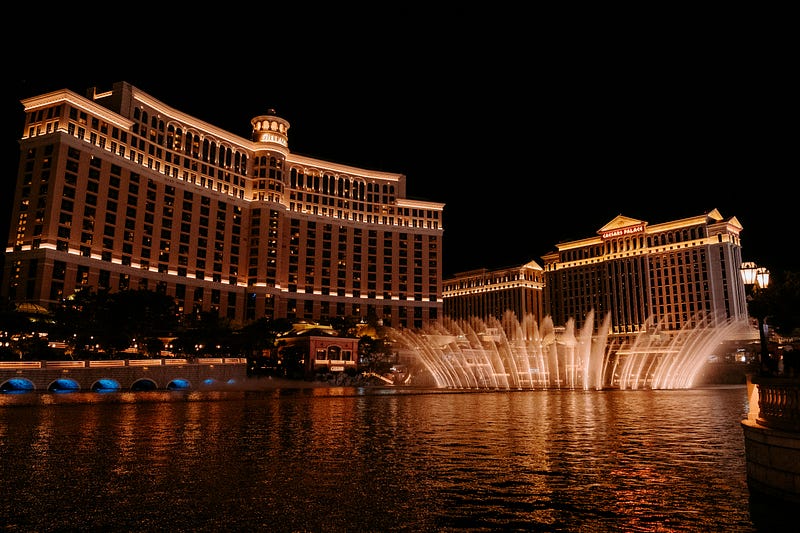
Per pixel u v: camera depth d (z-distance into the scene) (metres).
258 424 29.50
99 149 130.75
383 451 19.64
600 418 32.47
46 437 23.83
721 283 173.12
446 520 10.95
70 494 13.05
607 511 11.64
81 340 92.19
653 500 12.52
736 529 10.32
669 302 184.00
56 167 121.25
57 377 71.88
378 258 192.75
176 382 85.50
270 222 170.75
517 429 26.72
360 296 187.25
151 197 143.88
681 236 184.88
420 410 39.56
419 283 196.62
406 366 130.50
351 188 195.75
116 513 11.38
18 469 16.16
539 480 14.65
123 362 78.44
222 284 158.00
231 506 11.95
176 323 102.50
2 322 85.62
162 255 145.00
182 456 18.58
